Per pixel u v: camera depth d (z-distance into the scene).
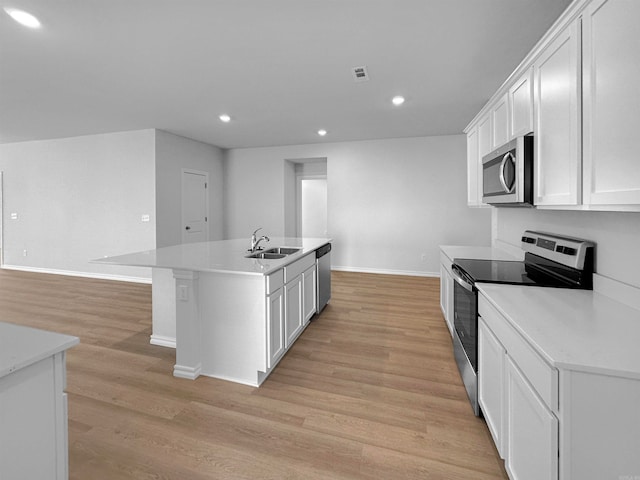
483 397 1.77
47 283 5.16
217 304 2.33
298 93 3.54
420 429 1.81
